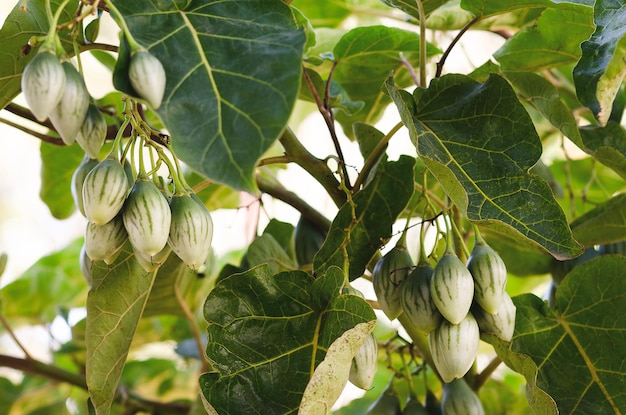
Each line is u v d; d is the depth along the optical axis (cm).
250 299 118
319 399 108
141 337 176
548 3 128
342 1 181
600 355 128
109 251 110
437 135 121
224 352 116
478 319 119
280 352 117
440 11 149
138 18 104
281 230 147
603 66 116
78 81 103
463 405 127
